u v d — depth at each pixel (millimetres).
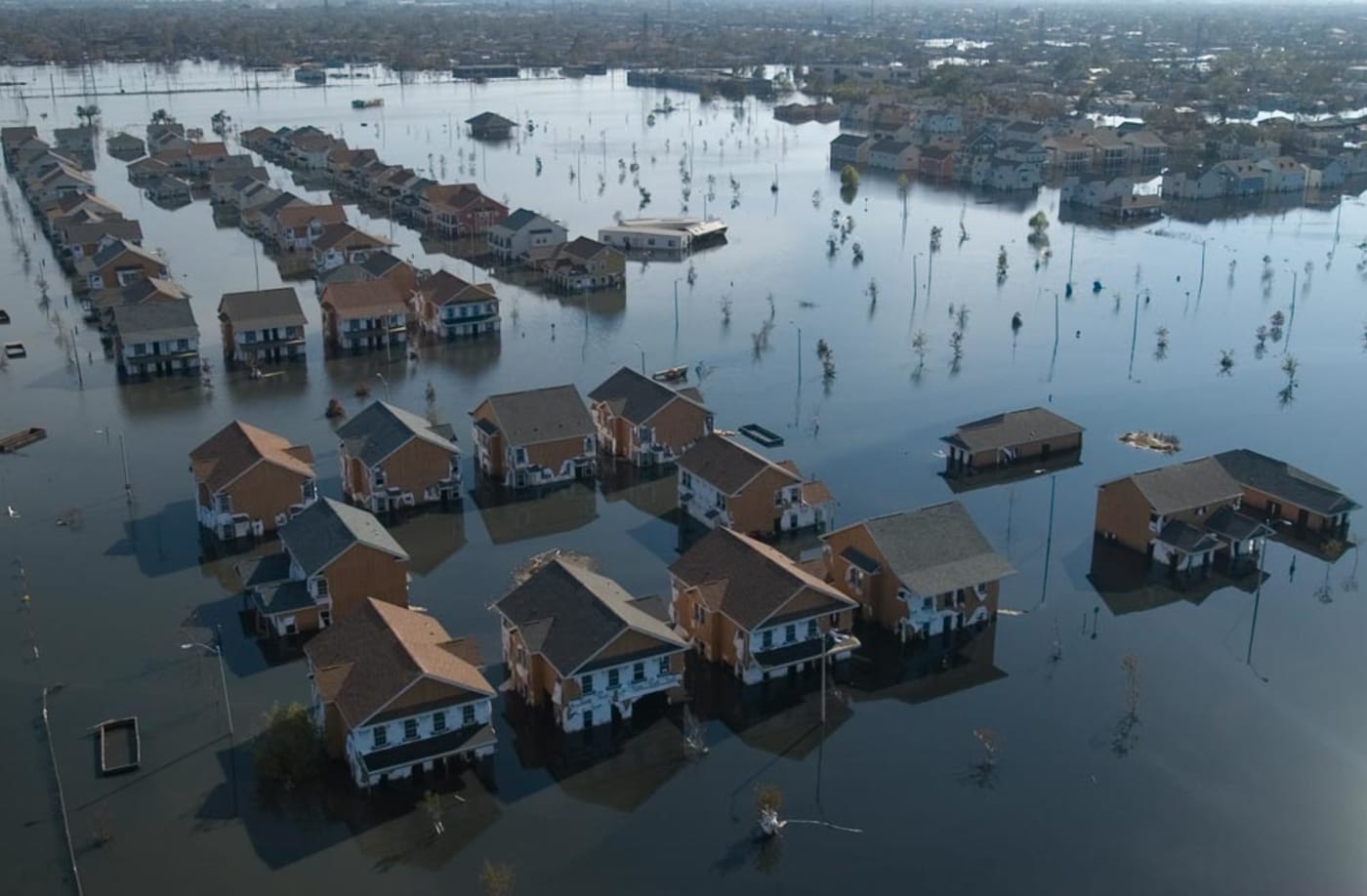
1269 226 197375
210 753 62781
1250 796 59781
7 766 61625
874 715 66688
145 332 123812
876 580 75562
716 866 55031
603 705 64938
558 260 162000
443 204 194750
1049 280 161500
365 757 59219
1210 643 73875
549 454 97312
